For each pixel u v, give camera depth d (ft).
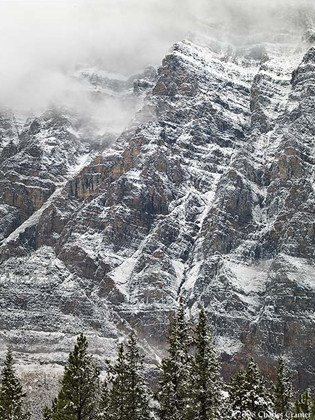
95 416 430.61
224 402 419.74
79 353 431.43
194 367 404.36
